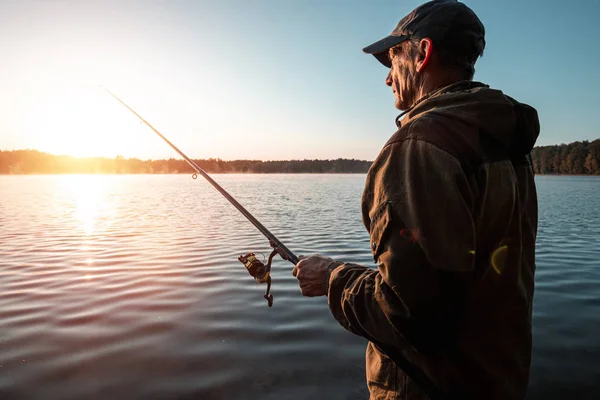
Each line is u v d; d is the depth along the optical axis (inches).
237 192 1541.6
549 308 222.5
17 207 947.3
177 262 340.8
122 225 609.9
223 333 189.8
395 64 61.2
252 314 213.8
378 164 50.0
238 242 446.6
